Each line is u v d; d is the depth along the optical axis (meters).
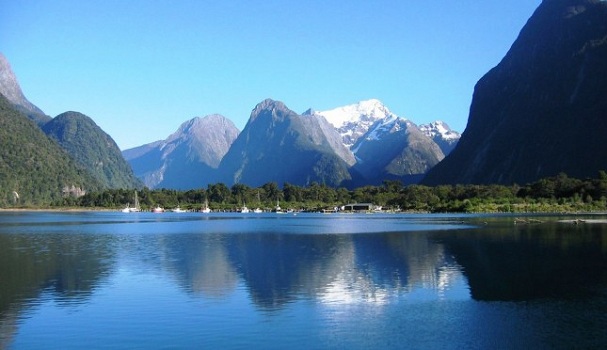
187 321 34.47
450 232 102.06
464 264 56.88
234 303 39.12
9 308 37.94
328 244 81.25
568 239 82.50
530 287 44.03
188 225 145.50
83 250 74.19
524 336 30.92
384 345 29.67
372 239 89.31
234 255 67.44
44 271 54.06
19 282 47.75
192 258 64.44
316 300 39.91
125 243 85.44
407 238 90.00
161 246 80.06
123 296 41.66
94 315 36.03
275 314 36.00
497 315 35.25
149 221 175.50
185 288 44.66
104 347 29.81
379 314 35.75
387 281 47.12
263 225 143.12
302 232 110.62
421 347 29.38
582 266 54.66
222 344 30.11
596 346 29.23
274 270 54.00
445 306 37.75
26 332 32.34
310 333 31.83
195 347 29.67
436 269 53.56
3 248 76.88
